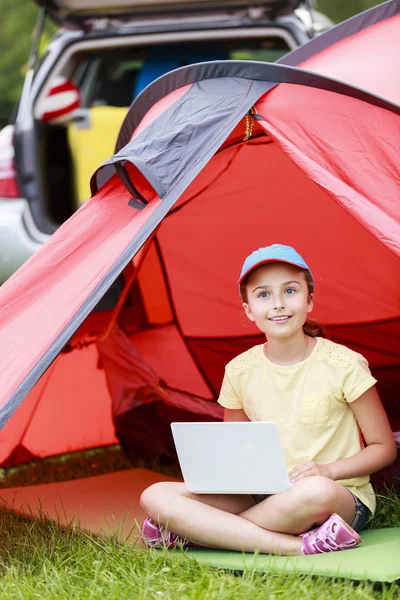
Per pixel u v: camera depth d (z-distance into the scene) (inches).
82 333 163.9
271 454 100.7
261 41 211.9
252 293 111.7
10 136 200.4
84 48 203.6
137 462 158.9
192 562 99.0
